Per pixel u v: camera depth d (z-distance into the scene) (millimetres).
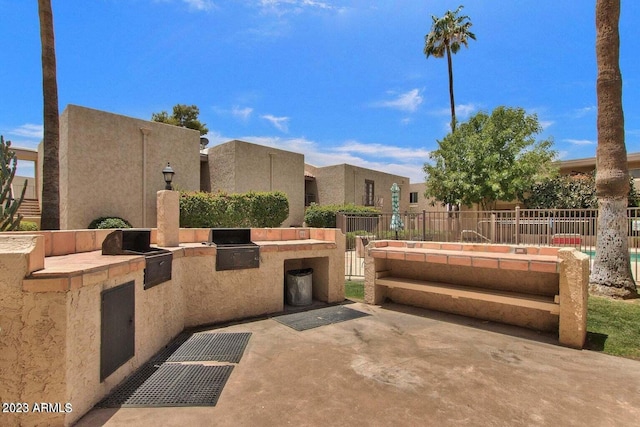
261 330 4789
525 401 2883
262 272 5559
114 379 3047
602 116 6871
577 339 4148
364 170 26062
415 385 3166
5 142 7566
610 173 6738
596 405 2824
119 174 13055
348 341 4359
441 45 22062
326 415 2658
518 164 16266
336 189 24234
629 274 6543
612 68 6758
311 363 3664
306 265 7012
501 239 9711
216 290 5074
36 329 2371
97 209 12438
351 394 2994
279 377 3322
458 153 18250
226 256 5152
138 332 3504
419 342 4332
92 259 3287
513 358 3824
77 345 2553
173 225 5059
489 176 16547
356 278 9398
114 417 2617
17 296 2348
